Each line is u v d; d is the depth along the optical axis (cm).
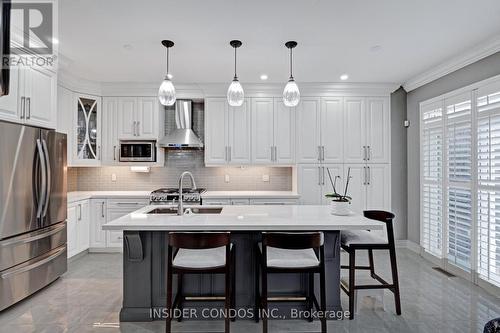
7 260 253
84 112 429
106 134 446
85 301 276
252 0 224
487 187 297
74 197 391
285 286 251
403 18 251
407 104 455
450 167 353
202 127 492
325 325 209
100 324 236
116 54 330
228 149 450
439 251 374
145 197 422
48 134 300
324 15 246
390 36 286
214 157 450
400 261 391
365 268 291
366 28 269
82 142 427
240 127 450
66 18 250
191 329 231
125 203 423
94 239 424
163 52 325
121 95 448
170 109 486
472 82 321
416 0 225
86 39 291
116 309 261
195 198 416
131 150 445
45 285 300
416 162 432
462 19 252
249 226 222
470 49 312
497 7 233
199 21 256
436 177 380
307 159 446
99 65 367
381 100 450
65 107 402
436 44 303
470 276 322
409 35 283
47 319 243
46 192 291
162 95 265
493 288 291
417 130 429
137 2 226
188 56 336
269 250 231
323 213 274
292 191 482
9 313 253
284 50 319
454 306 266
